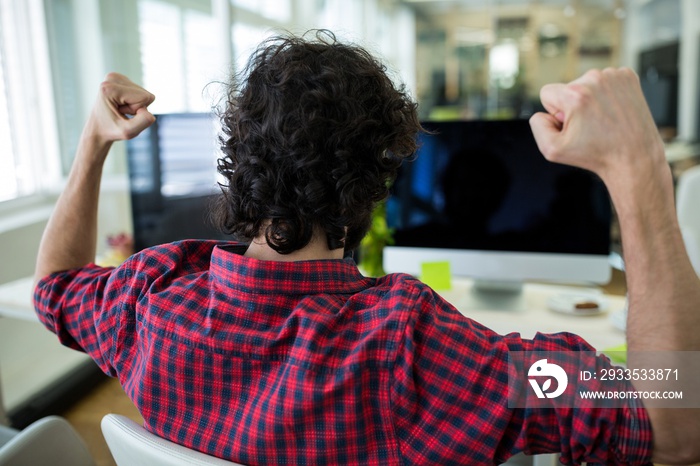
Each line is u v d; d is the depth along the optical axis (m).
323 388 0.56
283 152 0.58
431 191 1.69
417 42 7.62
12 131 2.78
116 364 0.69
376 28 7.50
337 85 0.59
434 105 7.53
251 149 0.61
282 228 0.60
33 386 2.49
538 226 1.62
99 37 2.98
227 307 0.62
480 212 1.66
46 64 2.82
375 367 0.56
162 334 0.63
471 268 1.69
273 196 0.59
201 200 2.03
